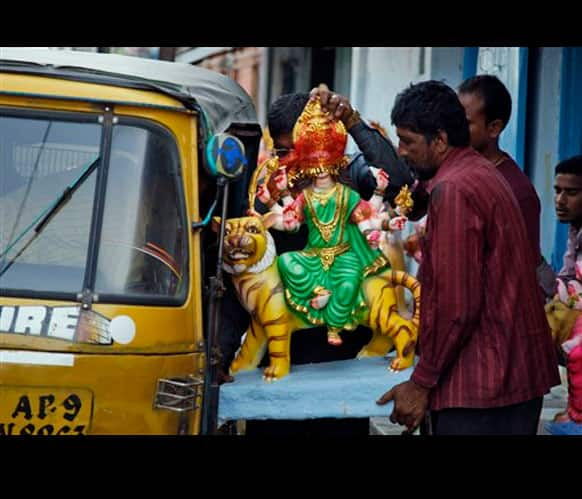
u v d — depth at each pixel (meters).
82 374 4.07
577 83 9.26
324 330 5.12
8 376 4.02
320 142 4.71
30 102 4.28
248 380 4.68
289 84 18.47
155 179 4.32
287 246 5.08
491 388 4.17
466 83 5.73
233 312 5.00
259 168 4.82
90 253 4.20
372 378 4.62
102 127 4.30
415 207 5.47
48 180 4.27
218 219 4.72
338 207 4.71
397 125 4.42
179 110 4.35
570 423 5.08
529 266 4.33
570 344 5.12
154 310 4.21
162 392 4.19
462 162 4.34
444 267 4.09
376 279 4.79
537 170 9.48
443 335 4.11
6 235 4.21
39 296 4.12
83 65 4.71
